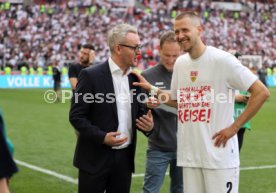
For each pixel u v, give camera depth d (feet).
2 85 120.26
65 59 134.41
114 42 15.90
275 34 173.99
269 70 143.13
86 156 16.07
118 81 16.19
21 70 124.16
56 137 45.75
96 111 15.90
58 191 27.20
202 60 15.58
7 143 9.80
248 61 29.12
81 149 16.21
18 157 36.27
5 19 146.82
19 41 139.23
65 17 152.97
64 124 54.75
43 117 61.11
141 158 36.35
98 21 155.22
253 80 15.07
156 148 20.06
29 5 156.87
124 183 16.44
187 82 15.96
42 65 131.75
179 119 16.34
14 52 133.59
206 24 169.99
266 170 32.99
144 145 41.96
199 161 15.70
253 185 28.89
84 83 15.78
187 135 16.02
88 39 146.00
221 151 15.46
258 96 14.99
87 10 159.74
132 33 15.85
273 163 35.32
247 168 33.60
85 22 152.97
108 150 16.05
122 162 16.33
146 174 20.52
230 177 15.58
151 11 169.17
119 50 15.89
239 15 180.04
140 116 16.76
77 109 15.78
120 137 16.05
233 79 15.21
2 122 9.84
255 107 14.99
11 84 121.49
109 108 15.93
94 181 15.94
